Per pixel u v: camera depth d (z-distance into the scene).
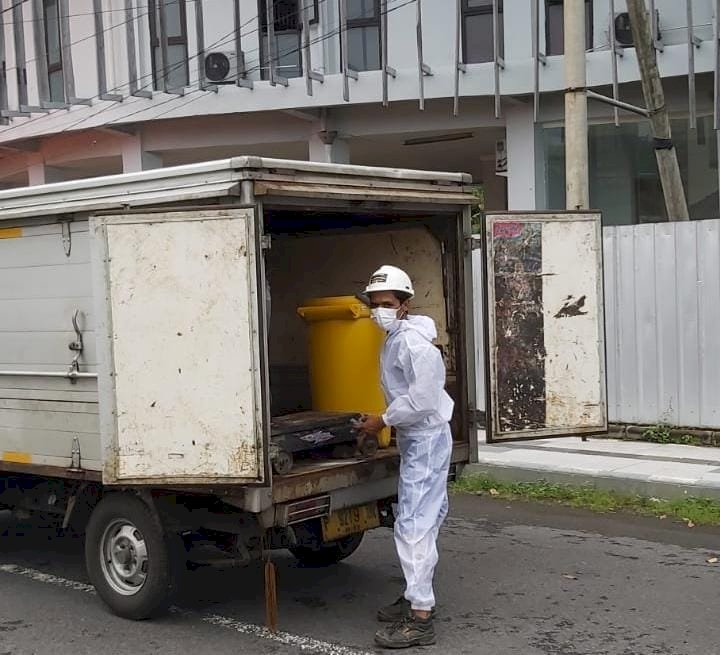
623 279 10.46
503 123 13.62
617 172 13.35
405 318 5.12
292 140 14.54
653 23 12.10
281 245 7.00
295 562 6.69
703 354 10.04
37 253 5.73
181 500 5.30
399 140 14.84
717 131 12.11
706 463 9.07
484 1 13.49
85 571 6.58
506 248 5.90
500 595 5.83
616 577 6.19
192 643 5.11
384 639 4.93
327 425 5.49
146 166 15.30
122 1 15.03
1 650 5.08
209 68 13.87
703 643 4.99
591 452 9.84
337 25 14.25
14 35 15.62
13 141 15.96
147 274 4.84
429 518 4.98
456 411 6.16
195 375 4.80
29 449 5.86
